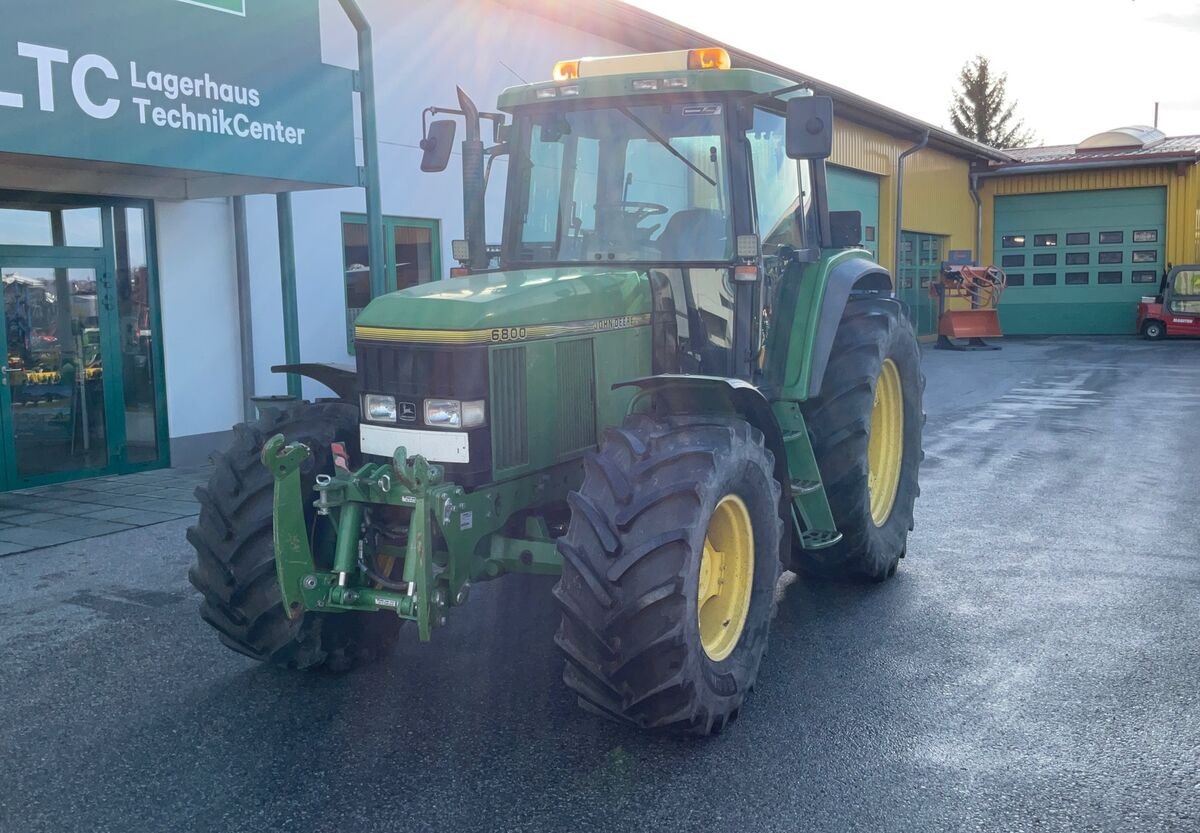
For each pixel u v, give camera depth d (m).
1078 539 6.52
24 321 8.30
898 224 21.59
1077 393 14.38
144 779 3.53
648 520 3.51
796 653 4.61
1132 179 25.69
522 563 3.94
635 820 3.22
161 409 9.27
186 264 9.33
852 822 3.19
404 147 10.93
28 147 6.28
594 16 12.53
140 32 6.85
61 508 7.70
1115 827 3.13
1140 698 4.06
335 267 10.43
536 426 3.93
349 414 4.37
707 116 4.45
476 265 4.90
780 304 4.93
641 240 4.57
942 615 5.10
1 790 3.47
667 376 3.83
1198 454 9.44
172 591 5.69
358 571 3.78
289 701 4.16
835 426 5.12
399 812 3.28
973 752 3.63
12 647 4.84
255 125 7.68
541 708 4.05
